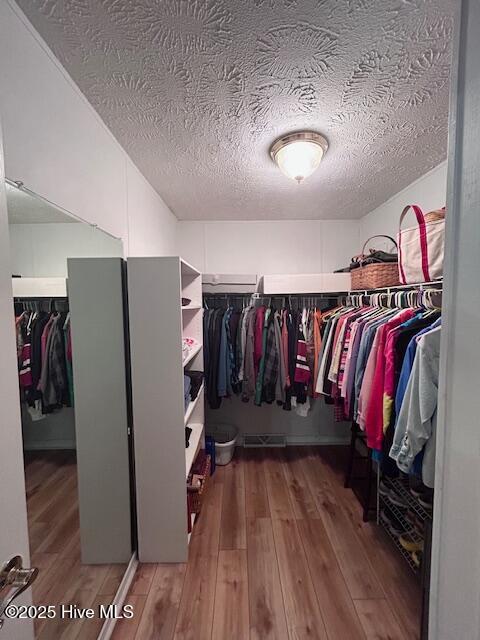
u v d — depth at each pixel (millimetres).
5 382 523
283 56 949
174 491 1447
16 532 539
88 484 1161
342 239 2781
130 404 1461
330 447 2740
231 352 2334
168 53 932
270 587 1326
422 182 1861
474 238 452
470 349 459
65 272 1030
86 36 875
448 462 511
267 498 1971
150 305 1398
